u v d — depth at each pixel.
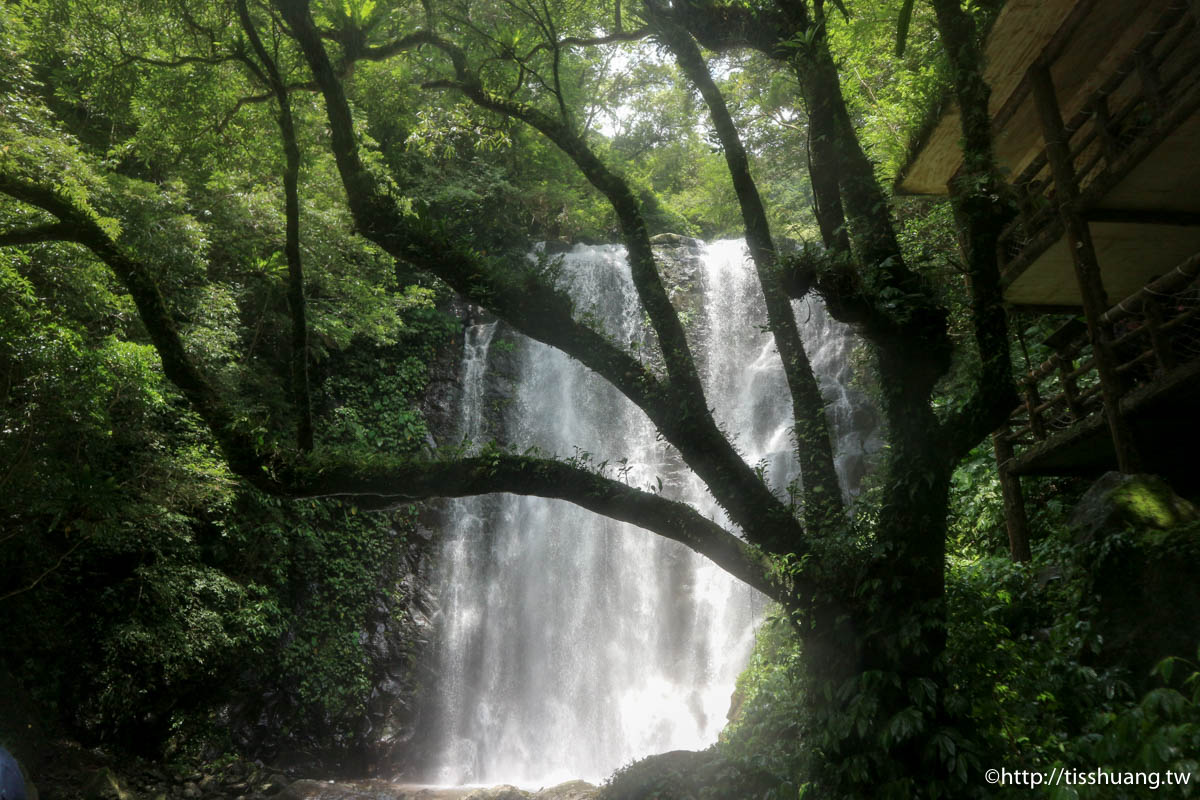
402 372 20.38
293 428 17.31
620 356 6.70
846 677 5.77
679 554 18.39
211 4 8.37
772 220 23.92
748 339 21.80
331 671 16.45
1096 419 8.22
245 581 15.94
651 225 28.86
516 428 20.84
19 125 11.75
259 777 13.62
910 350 5.85
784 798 6.18
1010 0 7.69
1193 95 6.38
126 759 13.12
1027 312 10.51
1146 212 8.08
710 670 17.17
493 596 18.81
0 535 11.70
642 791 8.18
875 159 12.71
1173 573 5.70
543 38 8.79
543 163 24.77
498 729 17.67
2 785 1.85
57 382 9.83
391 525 18.41
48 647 12.70
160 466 12.47
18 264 10.48
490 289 6.69
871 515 6.09
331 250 17.11
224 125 8.83
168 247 13.52
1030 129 9.82
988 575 7.92
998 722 5.40
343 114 6.89
